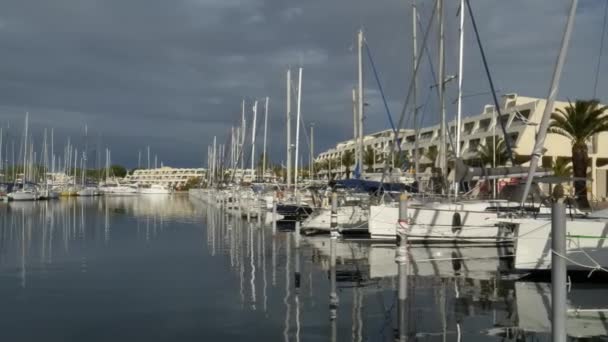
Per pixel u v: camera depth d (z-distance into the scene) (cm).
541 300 1285
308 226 3014
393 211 2488
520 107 6438
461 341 965
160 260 2056
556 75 1477
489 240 2350
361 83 3272
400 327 1049
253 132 6209
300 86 4506
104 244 2627
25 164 8888
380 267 1831
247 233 3178
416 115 2741
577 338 972
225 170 8806
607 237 1471
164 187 13638
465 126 7512
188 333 1039
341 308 1221
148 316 1177
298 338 995
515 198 1891
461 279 1584
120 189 12669
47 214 5197
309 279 1605
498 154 5291
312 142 5869
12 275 1734
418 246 2361
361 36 3300
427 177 2705
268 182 5591
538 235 1542
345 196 2994
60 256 2194
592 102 3966
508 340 972
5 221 4244
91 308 1259
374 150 7806
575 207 1680
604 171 6303
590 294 1346
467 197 2514
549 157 6194
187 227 3656
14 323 1130
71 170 11288
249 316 1160
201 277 1662
